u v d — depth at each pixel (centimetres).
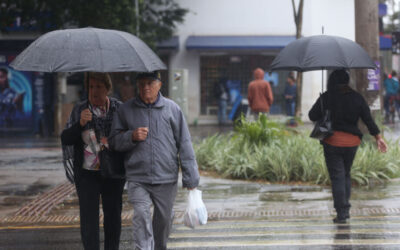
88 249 772
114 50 712
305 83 4175
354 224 1090
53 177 1769
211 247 942
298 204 1305
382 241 954
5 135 3412
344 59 1080
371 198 1350
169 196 772
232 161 1734
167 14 3781
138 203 754
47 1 3011
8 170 1919
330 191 1454
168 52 4294
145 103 765
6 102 3425
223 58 4303
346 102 1073
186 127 779
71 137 764
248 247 936
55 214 1263
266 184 1577
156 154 758
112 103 789
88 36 718
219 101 4222
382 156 1661
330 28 4284
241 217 1188
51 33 734
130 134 749
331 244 941
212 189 1510
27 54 709
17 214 1267
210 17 4303
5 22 3064
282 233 1031
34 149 2600
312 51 1092
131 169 762
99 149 771
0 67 3422
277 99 4306
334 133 1078
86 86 779
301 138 1891
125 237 1030
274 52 4288
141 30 3391
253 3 4297
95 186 782
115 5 3081
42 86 3409
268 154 1673
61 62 695
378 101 1873
